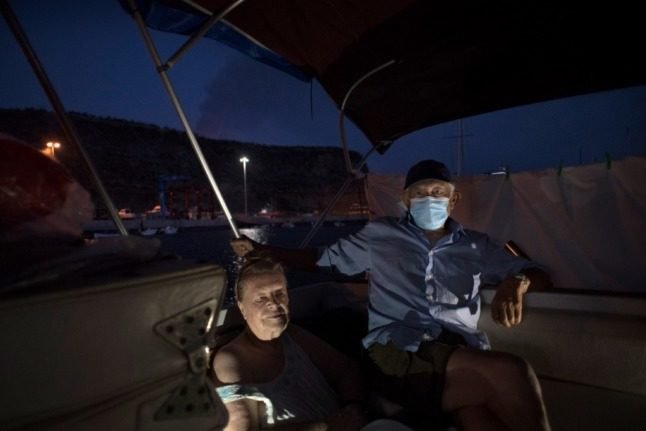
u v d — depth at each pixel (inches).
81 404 28.8
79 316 28.6
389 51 114.3
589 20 95.7
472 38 106.1
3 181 32.4
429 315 79.2
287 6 101.3
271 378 70.1
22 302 26.2
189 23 106.7
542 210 157.6
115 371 30.5
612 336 77.1
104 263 34.4
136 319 31.8
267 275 73.5
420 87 127.6
